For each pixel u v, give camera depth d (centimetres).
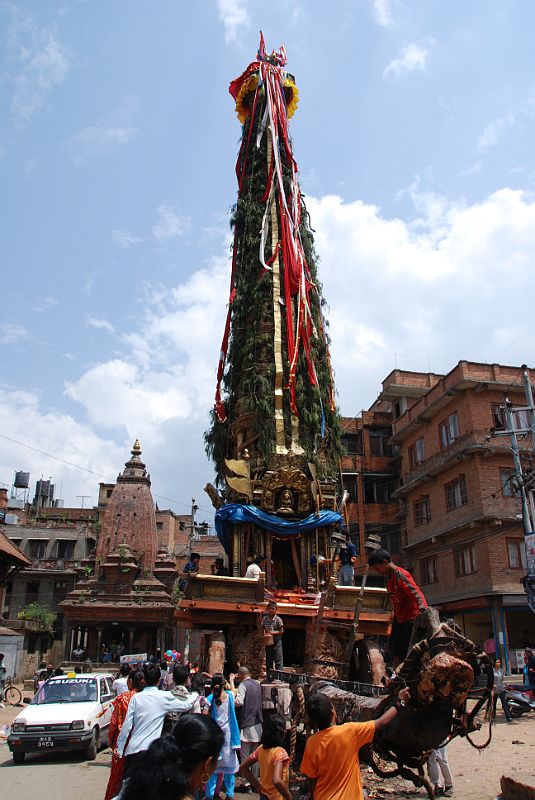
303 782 973
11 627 4622
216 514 1823
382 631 1523
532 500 2477
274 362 2002
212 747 355
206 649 1584
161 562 5397
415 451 4081
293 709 995
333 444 2031
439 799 939
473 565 3325
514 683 2669
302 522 1777
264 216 2252
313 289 2261
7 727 2067
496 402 3494
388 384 4669
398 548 4328
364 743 521
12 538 6078
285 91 2628
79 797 1074
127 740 740
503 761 1240
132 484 5597
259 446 1886
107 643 5194
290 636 1681
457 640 591
